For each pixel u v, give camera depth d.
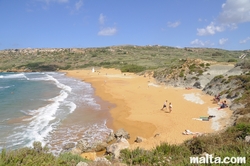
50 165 6.62
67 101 31.09
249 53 128.00
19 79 68.62
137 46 183.12
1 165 6.16
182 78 41.81
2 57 151.25
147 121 20.95
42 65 122.88
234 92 26.33
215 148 7.84
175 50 162.25
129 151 9.18
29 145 15.01
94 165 6.70
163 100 29.84
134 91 38.31
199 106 25.33
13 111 24.62
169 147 8.96
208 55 129.12
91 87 46.53
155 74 56.44
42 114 23.47
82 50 165.75
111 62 114.25
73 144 15.48
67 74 88.50
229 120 18.45
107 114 24.08
